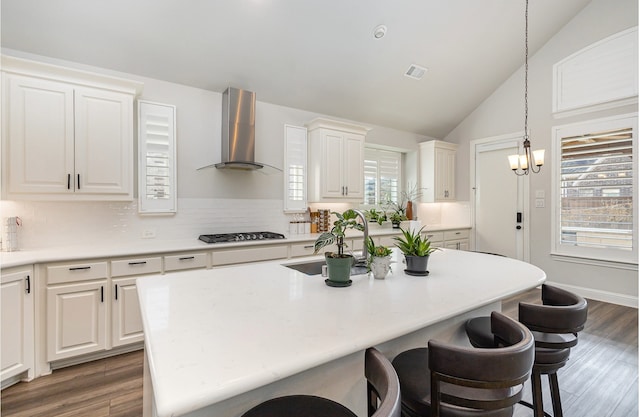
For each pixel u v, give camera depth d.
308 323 1.04
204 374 0.73
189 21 2.74
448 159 5.38
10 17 2.35
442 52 3.87
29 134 2.30
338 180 4.05
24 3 2.30
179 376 0.72
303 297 1.33
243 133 3.39
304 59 3.41
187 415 0.88
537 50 4.37
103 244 2.83
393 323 1.05
